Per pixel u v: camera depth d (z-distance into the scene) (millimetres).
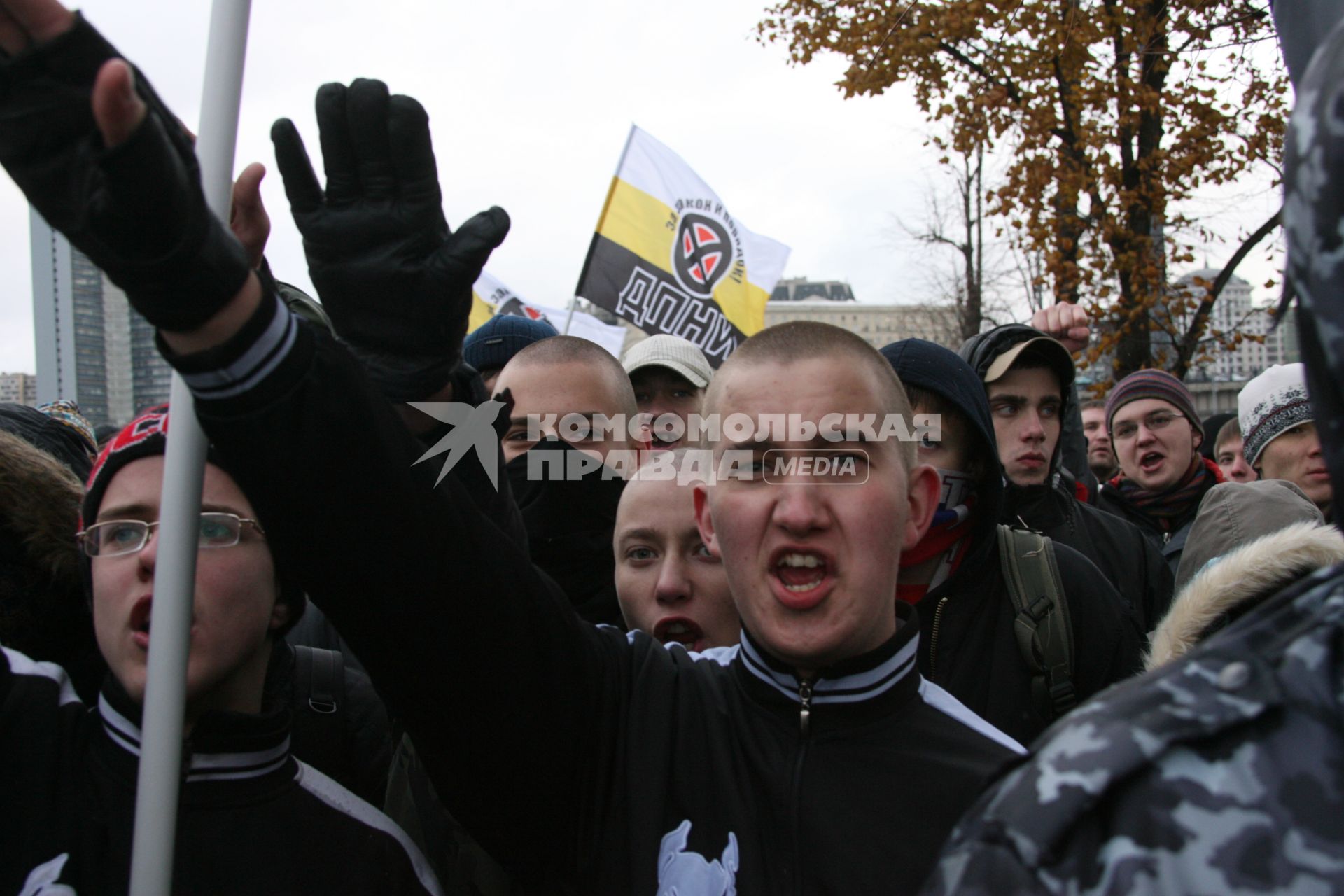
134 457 1405
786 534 1408
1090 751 813
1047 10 9109
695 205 6645
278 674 1628
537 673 1321
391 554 1174
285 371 1093
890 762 1382
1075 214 9891
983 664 2219
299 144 1264
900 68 10164
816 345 1486
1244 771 764
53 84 921
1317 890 706
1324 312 746
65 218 950
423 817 1697
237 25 1178
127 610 1351
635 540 2111
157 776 1145
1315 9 961
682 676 1537
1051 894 783
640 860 1337
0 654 1438
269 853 1367
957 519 2230
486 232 1263
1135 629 2311
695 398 3584
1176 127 9383
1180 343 10242
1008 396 2984
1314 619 813
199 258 999
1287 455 3191
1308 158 753
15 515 1637
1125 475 4504
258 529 1411
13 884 1272
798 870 1312
